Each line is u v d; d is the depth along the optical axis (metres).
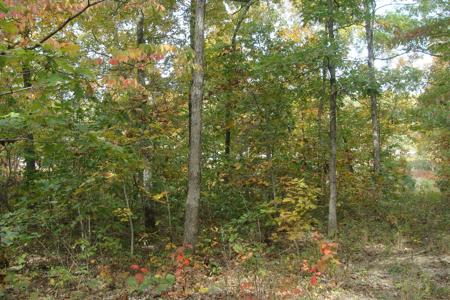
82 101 8.23
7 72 4.93
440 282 7.18
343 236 10.14
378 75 10.56
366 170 15.90
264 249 9.37
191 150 8.41
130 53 5.66
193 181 8.38
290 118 11.09
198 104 8.42
